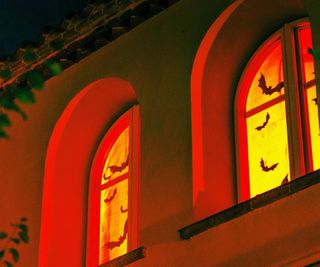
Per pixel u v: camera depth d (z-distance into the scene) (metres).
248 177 12.05
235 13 12.31
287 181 11.70
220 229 11.17
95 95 13.69
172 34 12.82
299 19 12.29
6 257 13.45
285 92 12.02
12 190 13.95
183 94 12.38
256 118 12.25
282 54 12.21
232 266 10.94
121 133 13.72
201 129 12.15
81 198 13.68
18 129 14.27
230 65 12.52
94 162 13.80
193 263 11.30
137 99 13.12
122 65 13.27
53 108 13.93
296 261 10.45
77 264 13.34
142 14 13.16
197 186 11.82
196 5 12.68
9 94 8.94
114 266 11.98
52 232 13.38
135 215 12.88
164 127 12.41
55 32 14.01
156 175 12.20
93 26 13.59
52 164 13.70
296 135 11.73
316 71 11.07
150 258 11.72
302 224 10.52
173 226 11.73
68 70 13.97
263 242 10.77
